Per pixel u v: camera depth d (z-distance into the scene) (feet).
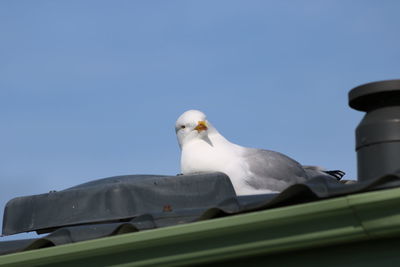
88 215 34.19
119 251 24.84
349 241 21.81
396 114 26.08
